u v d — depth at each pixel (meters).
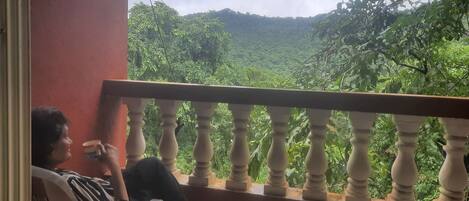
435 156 3.51
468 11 3.51
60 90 2.26
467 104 1.99
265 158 3.12
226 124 3.59
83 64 2.43
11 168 0.96
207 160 2.53
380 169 3.47
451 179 2.08
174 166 2.64
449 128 2.07
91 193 1.81
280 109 2.30
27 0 0.98
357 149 2.24
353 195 2.27
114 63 2.73
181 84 2.45
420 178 3.54
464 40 3.85
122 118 2.83
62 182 1.68
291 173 3.15
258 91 2.29
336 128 3.16
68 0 2.27
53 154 1.78
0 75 0.94
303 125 3.32
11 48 0.95
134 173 2.20
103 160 2.01
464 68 3.77
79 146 2.46
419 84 3.70
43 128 1.74
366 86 3.74
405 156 2.17
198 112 2.47
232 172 2.47
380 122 3.53
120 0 2.76
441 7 3.54
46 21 2.12
